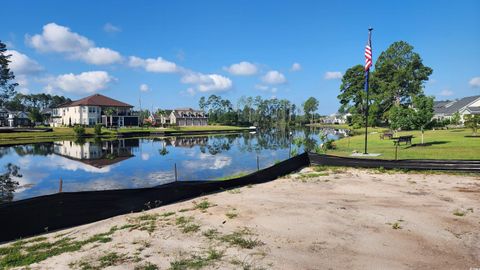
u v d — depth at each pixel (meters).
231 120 117.62
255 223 7.37
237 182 11.94
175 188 9.94
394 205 8.67
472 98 71.31
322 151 22.84
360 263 5.26
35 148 37.53
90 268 5.23
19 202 7.23
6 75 57.78
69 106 87.50
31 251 6.13
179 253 5.75
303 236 6.48
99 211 8.35
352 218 7.60
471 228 6.80
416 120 23.84
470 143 22.78
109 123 85.00
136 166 22.94
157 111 120.69
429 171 13.55
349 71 69.81
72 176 19.23
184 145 41.41
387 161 14.40
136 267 5.21
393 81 61.03
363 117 58.72
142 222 7.79
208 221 7.63
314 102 145.50
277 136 60.41
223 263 5.29
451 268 5.08
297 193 10.45
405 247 5.89
